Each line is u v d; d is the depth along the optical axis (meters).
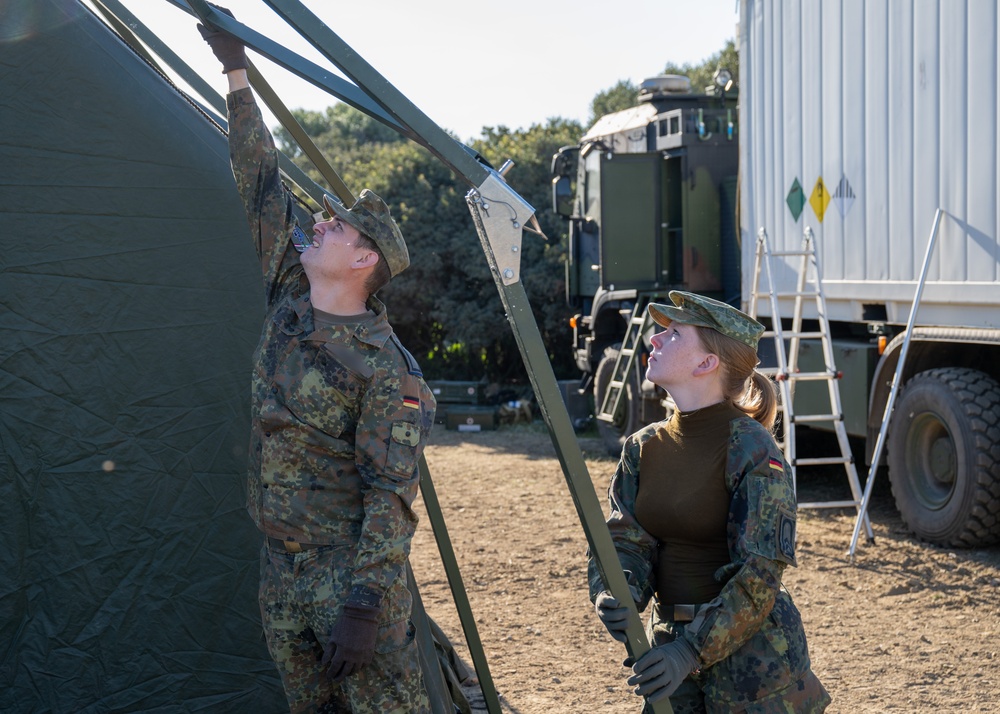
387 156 18.19
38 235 2.90
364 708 2.21
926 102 6.11
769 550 2.02
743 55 8.16
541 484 8.74
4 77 2.87
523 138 17.06
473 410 12.97
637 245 9.84
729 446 2.15
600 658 4.41
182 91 3.17
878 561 5.80
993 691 3.91
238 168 2.39
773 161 7.80
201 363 2.99
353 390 2.14
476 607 5.23
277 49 2.27
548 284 15.51
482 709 3.79
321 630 2.17
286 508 2.18
